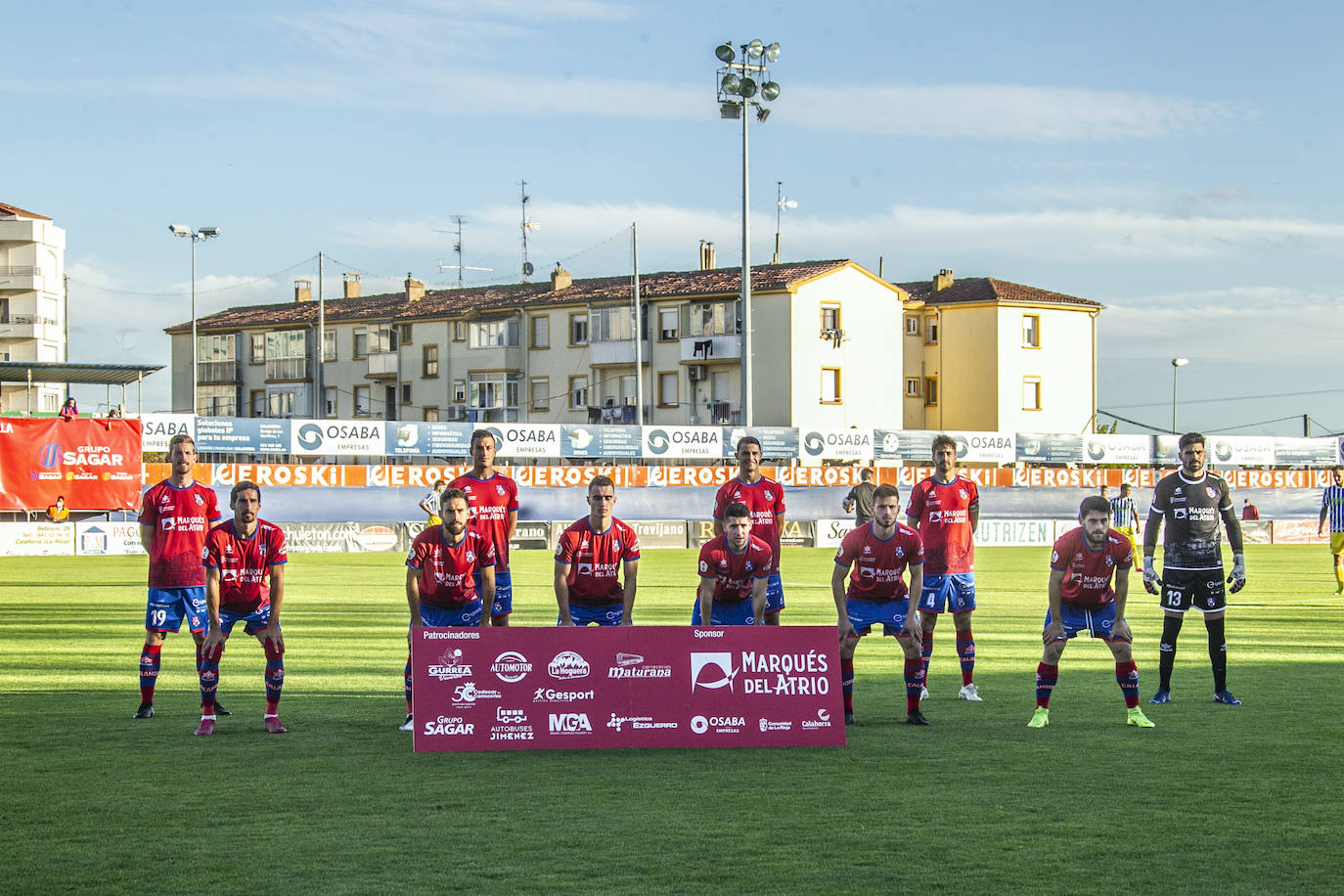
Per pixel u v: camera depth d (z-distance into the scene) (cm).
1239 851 629
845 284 6275
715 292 6203
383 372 7444
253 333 8019
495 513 1070
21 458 3662
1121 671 992
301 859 612
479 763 847
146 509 1030
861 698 1145
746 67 3788
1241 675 1291
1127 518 2995
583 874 590
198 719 1023
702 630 926
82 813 702
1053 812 707
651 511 4197
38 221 7969
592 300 6612
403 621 1808
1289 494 4684
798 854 622
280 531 977
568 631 916
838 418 6244
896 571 1005
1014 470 4412
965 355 6769
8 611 1973
